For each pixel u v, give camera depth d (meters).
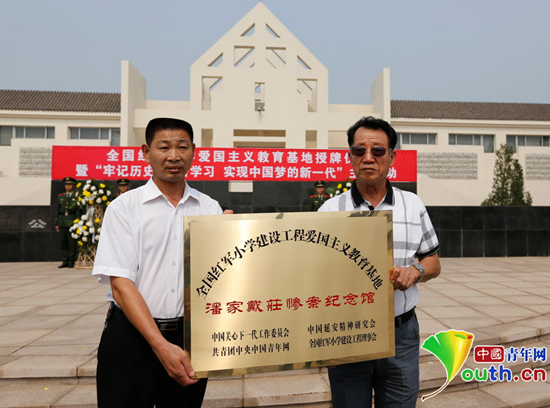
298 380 2.63
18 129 19.55
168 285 1.38
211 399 2.36
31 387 2.54
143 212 1.39
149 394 1.35
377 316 1.38
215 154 9.38
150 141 1.43
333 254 1.35
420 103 23.16
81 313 4.00
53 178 8.88
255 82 15.38
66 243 7.80
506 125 21.59
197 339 1.24
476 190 20.73
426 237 1.56
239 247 1.28
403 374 1.44
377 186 1.53
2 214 8.74
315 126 15.50
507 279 6.21
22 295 4.94
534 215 10.03
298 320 1.31
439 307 4.24
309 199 9.48
